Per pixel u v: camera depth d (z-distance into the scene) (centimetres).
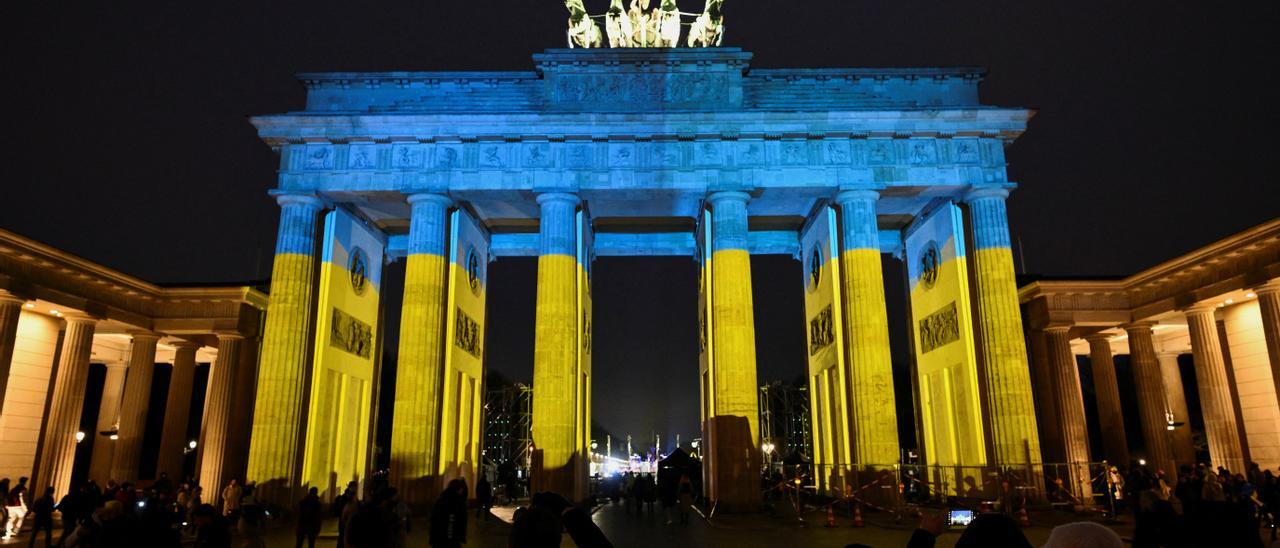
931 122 4978
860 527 3784
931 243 5512
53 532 3953
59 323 5275
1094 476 4681
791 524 3938
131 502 3200
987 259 4812
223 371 5475
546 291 4862
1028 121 5000
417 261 4872
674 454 5762
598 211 5659
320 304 4925
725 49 5162
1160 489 3816
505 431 11662
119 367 6469
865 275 4828
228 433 5356
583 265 5294
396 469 4597
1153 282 5362
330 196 5050
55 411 4838
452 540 1814
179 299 5506
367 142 5019
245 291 5447
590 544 702
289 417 4559
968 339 4872
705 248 5162
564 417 4719
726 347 4775
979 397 4738
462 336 5356
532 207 5494
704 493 5528
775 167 4969
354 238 5450
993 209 4894
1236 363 5353
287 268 4778
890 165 4969
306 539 3525
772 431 11494
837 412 5125
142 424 5469
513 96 5144
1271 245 4375
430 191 4928
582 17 5481
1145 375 5522
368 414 5594
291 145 5009
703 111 4969
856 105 5147
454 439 5138
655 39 5475
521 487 8388
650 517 4650
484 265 6097
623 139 5019
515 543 692
